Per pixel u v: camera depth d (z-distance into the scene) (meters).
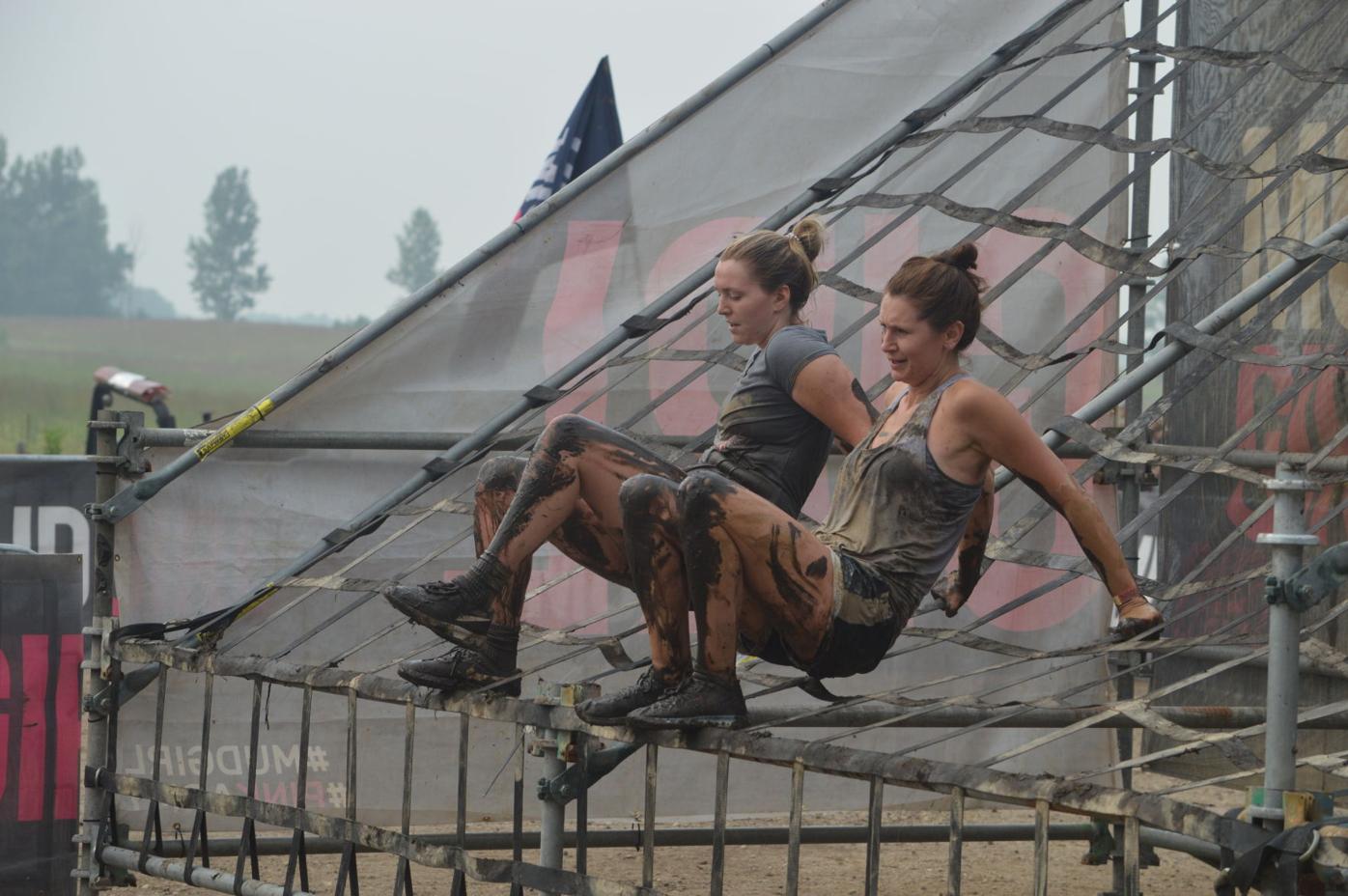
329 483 14.67
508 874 10.66
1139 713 8.93
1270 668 7.57
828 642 9.23
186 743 14.70
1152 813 7.63
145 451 14.24
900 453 9.41
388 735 15.23
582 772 10.78
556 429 10.23
